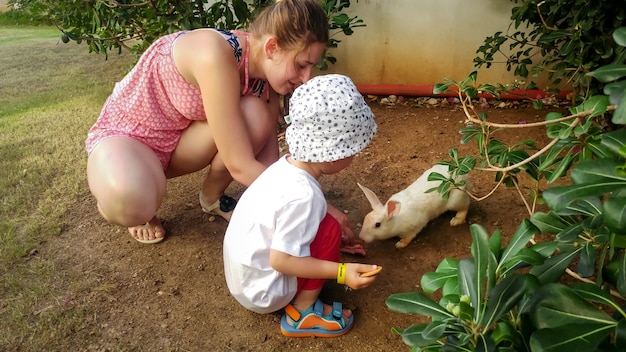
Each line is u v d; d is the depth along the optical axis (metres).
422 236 2.65
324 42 2.13
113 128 2.44
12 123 4.11
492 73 4.32
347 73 4.48
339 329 2.04
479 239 1.24
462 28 4.19
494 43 3.95
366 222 2.45
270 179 1.94
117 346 2.04
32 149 3.66
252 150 2.32
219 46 2.16
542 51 3.68
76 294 2.32
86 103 4.51
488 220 2.73
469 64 4.32
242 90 2.41
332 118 1.78
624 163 1.15
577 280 2.23
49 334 2.10
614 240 1.30
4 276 2.43
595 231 1.52
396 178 3.21
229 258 2.01
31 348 2.03
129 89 2.40
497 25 4.14
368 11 4.21
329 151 1.83
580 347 0.98
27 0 4.04
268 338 2.07
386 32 4.28
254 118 2.43
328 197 3.04
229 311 2.22
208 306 2.25
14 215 2.91
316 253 1.95
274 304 2.00
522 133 3.71
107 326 2.14
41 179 3.26
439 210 2.57
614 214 1.00
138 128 2.41
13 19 8.14
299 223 1.81
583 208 1.52
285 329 2.06
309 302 2.08
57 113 4.30
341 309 2.10
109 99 2.55
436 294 2.26
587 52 3.21
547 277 1.36
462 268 1.31
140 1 3.68
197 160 2.58
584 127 1.50
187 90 2.30
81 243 2.68
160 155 2.51
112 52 6.12
